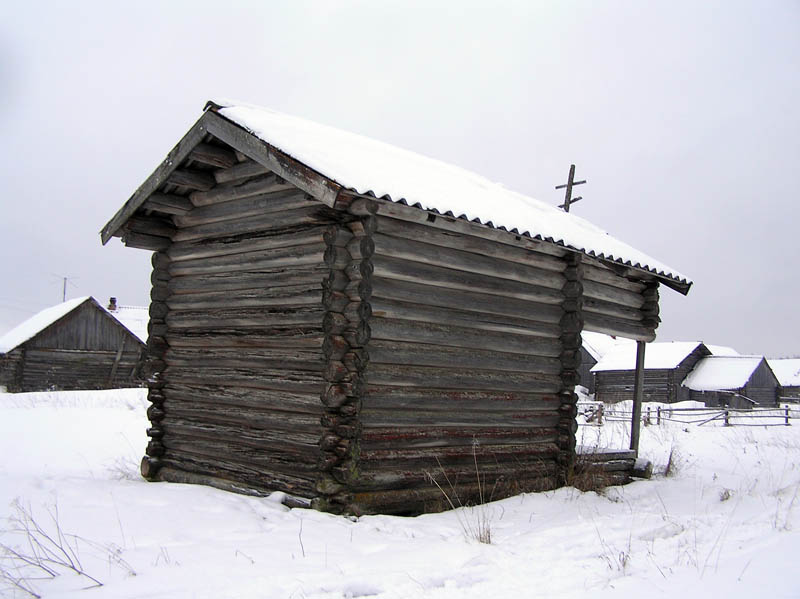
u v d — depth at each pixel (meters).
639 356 11.77
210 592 4.34
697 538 6.29
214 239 8.54
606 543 6.05
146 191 8.41
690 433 20.33
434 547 5.62
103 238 9.14
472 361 7.99
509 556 5.48
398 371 7.15
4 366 33.34
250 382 7.76
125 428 14.77
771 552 5.46
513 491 8.33
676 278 11.22
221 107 7.71
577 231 10.12
